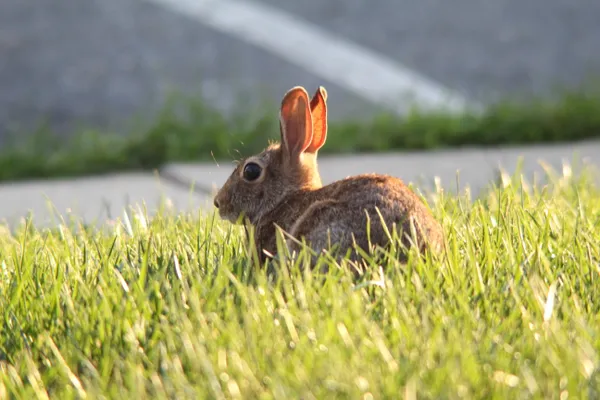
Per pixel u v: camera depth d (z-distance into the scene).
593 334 6.37
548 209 8.66
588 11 21.25
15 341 6.90
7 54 18.95
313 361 6.02
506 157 14.45
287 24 20.36
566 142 15.64
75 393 6.16
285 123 8.04
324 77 18.28
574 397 5.61
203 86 17.91
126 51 19.19
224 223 9.40
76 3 20.88
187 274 7.64
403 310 6.55
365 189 7.54
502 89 18.17
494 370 6.02
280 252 7.27
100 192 13.29
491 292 7.05
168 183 13.88
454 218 8.74
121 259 8.09
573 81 18.52
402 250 7.37
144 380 6.18
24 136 16.38
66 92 17.86
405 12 20.98
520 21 20.80
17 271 7.69
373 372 5.88
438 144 15.67
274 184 8.12
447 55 19.39
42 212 12.24
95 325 6.84
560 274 7.45
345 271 7.10
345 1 21.33
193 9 20.78
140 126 16.42
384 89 17.91
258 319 6.61
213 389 5.82
